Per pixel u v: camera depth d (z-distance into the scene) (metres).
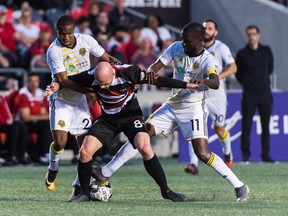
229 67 35.59
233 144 44.88
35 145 43.88
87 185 24.95
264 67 43.22
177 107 26.42
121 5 56.00
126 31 54.59
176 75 26.09
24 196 27.00
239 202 24.72
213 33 35.56
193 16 55.88
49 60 26.16
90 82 24.33
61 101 26.91
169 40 52.38
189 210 22.39
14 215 21.52
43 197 26.62
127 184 31.30
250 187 29.72
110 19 55.47
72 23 25.83
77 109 27.09
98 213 21.81
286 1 57.56
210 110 35.56
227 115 44.78
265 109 43.53
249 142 43.75
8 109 43.25
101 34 52.19
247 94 43.22
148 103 49.47
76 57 26.31
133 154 25.55
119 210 22.45
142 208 22.92
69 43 26.00
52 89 24.67
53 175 27.56
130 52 51.66
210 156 25.33
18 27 52.25
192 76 25.77
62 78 24.97
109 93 24.16
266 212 21.98
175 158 48.41
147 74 24.05
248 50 43.22
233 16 53.91
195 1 55.75
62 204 24.09
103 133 24.61
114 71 24.08
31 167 41.72
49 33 50.72
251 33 42.78
